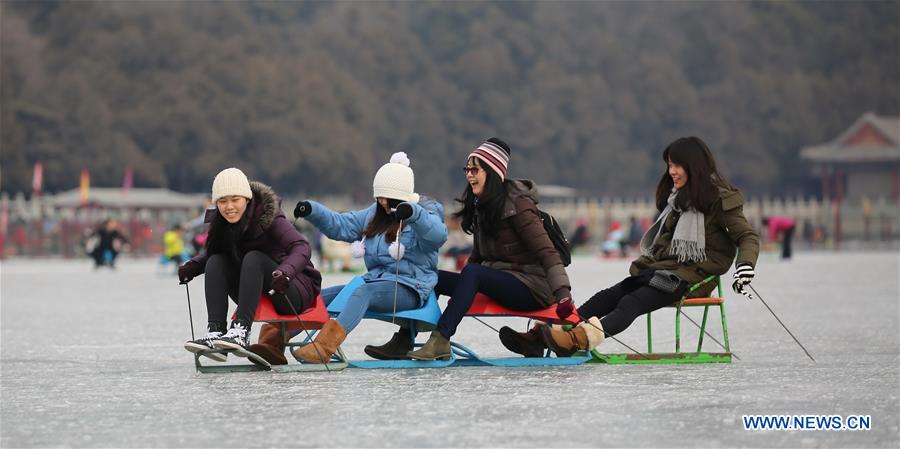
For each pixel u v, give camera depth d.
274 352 32.28
